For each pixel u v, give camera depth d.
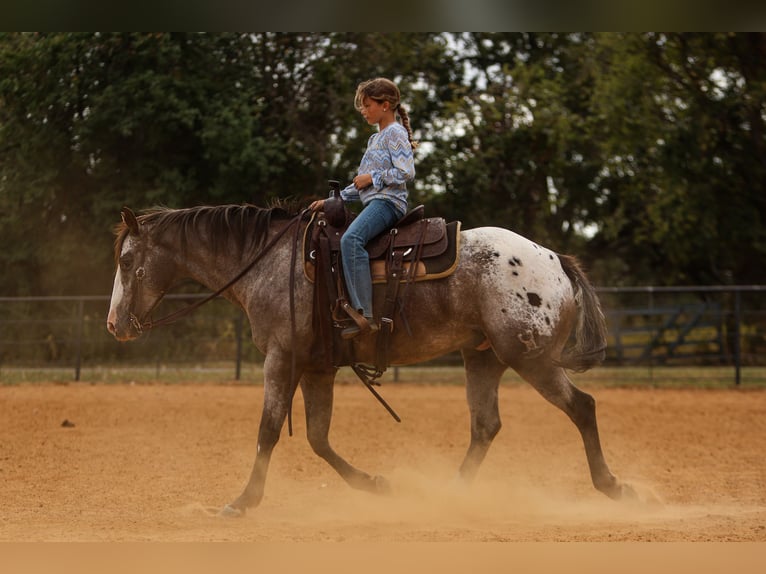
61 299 19.48
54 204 24.56
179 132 24.42
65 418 13.42
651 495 7.34
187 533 5.96
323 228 6.94
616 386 19.28
